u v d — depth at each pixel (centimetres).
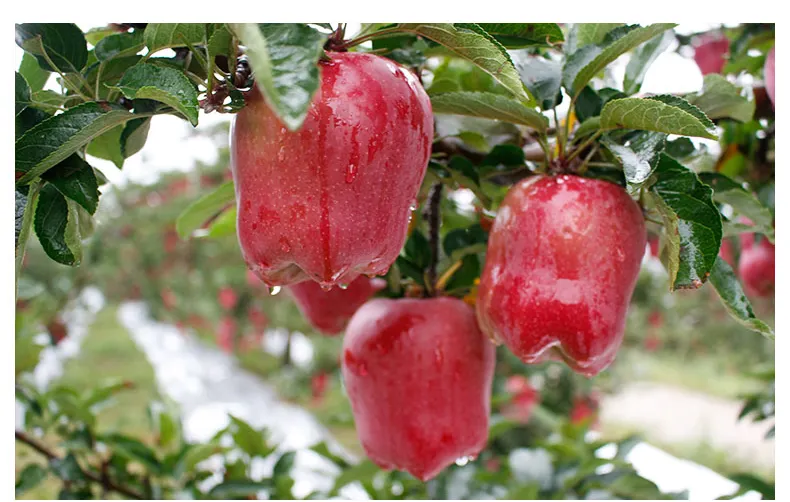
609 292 58
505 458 104
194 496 86
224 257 343
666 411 356
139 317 563
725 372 407
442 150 68
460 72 69
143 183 322
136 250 341
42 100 57
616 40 60
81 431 89
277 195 53
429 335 64
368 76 53
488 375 67
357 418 67
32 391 90
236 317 361
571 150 62
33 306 170
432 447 65
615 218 58
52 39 57
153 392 321
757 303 179
